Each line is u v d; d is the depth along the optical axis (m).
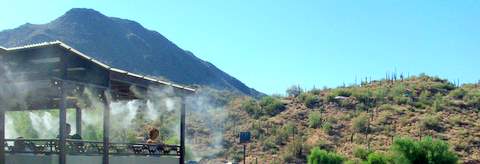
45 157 15.27
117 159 16.95
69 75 14.99
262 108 141.88
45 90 15.89
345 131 123.12
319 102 141.25
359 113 131.50
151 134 19.42
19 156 15.72
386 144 113.69
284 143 120.38
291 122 131.38
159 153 18.33
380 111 131.50
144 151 17.95
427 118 123.44
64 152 14.84
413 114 128.12
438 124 121.50
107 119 15.97
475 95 137.00
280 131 123.81
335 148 115.44
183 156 18.62
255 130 128.75
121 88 17.17
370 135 119.38
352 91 144.12
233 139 125.50
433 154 66.94
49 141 15.48
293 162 111.00
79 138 17.05
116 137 45.25
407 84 151.50
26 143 15.95
